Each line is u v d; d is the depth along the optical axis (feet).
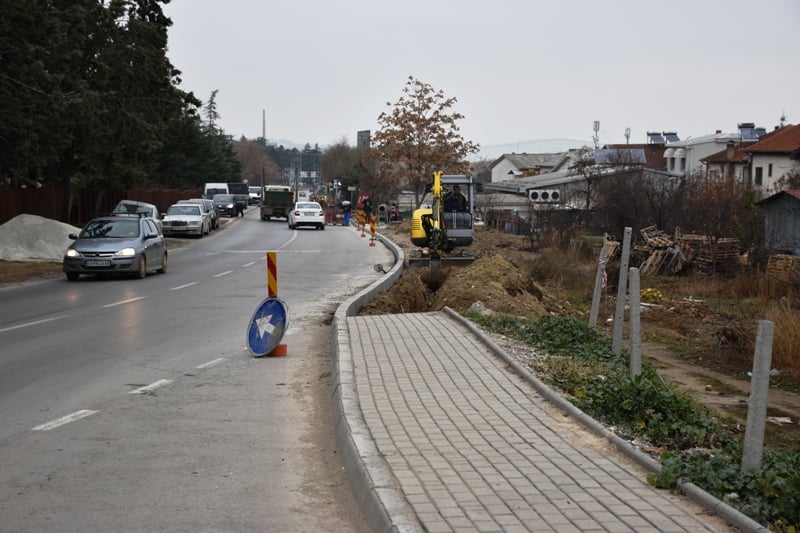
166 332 49.98
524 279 77.05
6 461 24.17
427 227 103.96
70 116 108.99
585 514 18.07
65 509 20.21
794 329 57.77
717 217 122.21
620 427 27.17
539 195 157.07
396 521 17.60
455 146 242.78
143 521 19.45
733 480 19.69
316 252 126.93
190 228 160.35
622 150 251.39
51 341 46.29
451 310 53.01
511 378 33.40
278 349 42.34
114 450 25.44
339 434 25.98
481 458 22.40
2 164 110.42
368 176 289.53
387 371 34.73
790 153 182.19
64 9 113.91
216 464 24.13
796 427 41.73
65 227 110.01
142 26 129.39
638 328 35.06
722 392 50.03
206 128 381.19
